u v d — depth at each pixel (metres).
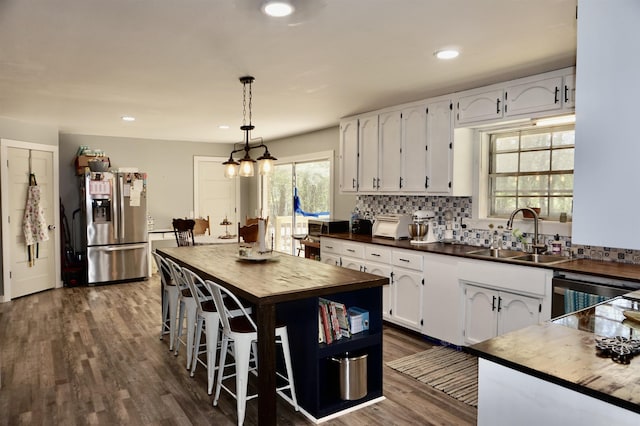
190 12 2.29
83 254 6.68
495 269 3.38
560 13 2.30
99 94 4.14
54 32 2.56
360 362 2.82
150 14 2.31
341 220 6.01
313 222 5.94
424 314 4.03
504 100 3.63
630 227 1.00
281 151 7.54
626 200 1.01
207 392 3.05
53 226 6.18
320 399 2.79
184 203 7.98
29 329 4.41
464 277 3.63
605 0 1.03
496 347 1.50
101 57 3.03
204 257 3.83
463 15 2.33
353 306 3.17
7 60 3.09
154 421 2.66
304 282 2.75
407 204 4.99
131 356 3.70
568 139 3.61
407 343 3.98
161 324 4.52
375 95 4.18
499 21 2.41
